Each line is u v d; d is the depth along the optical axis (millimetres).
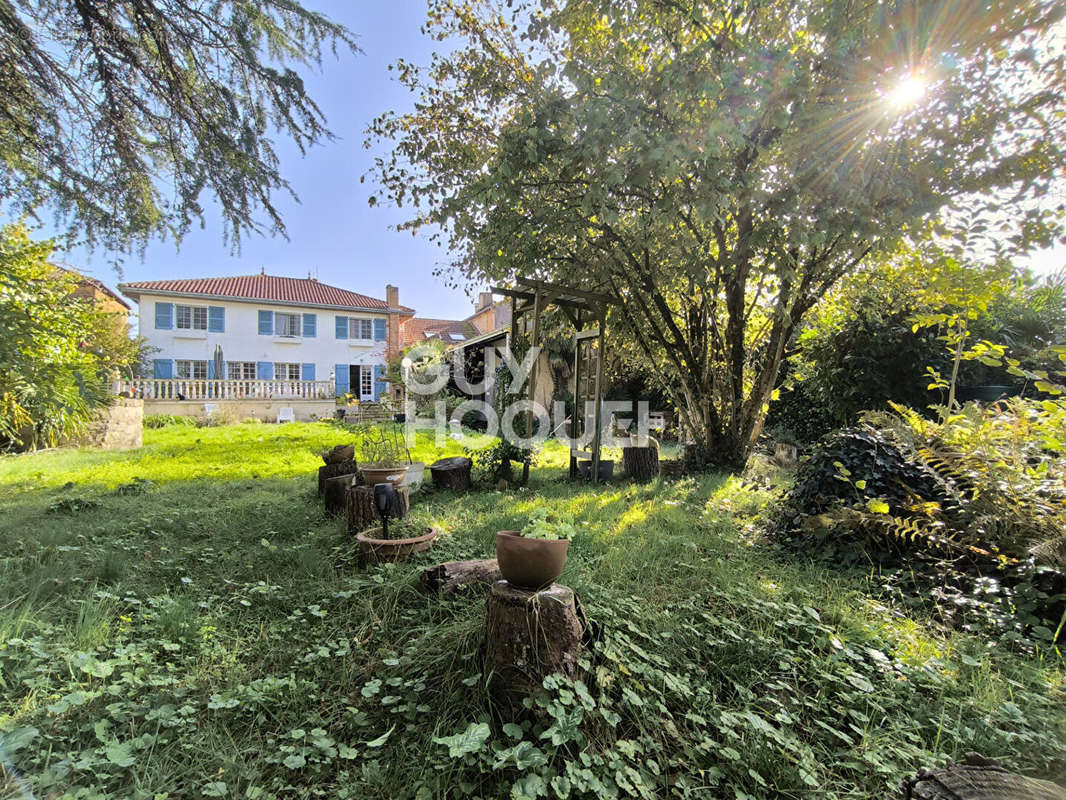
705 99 3383
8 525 3770
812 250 5039
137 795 1266
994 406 4109
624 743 1434
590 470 6180
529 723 1538
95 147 3211
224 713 1619
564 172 4027
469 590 2412
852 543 3061
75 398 6180
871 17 3248
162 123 3176
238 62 2979
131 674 1772
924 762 1433
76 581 2613
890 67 3322
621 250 5566
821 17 3447
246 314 19141
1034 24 3029
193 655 1997
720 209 3660
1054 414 3225
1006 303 5438
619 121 3346
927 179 3719
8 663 1809
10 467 6570
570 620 1657
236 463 7340
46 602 2355
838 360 6328
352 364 21125
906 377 6023
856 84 3422
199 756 1448
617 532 3572
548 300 5934
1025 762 1451
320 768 1416
